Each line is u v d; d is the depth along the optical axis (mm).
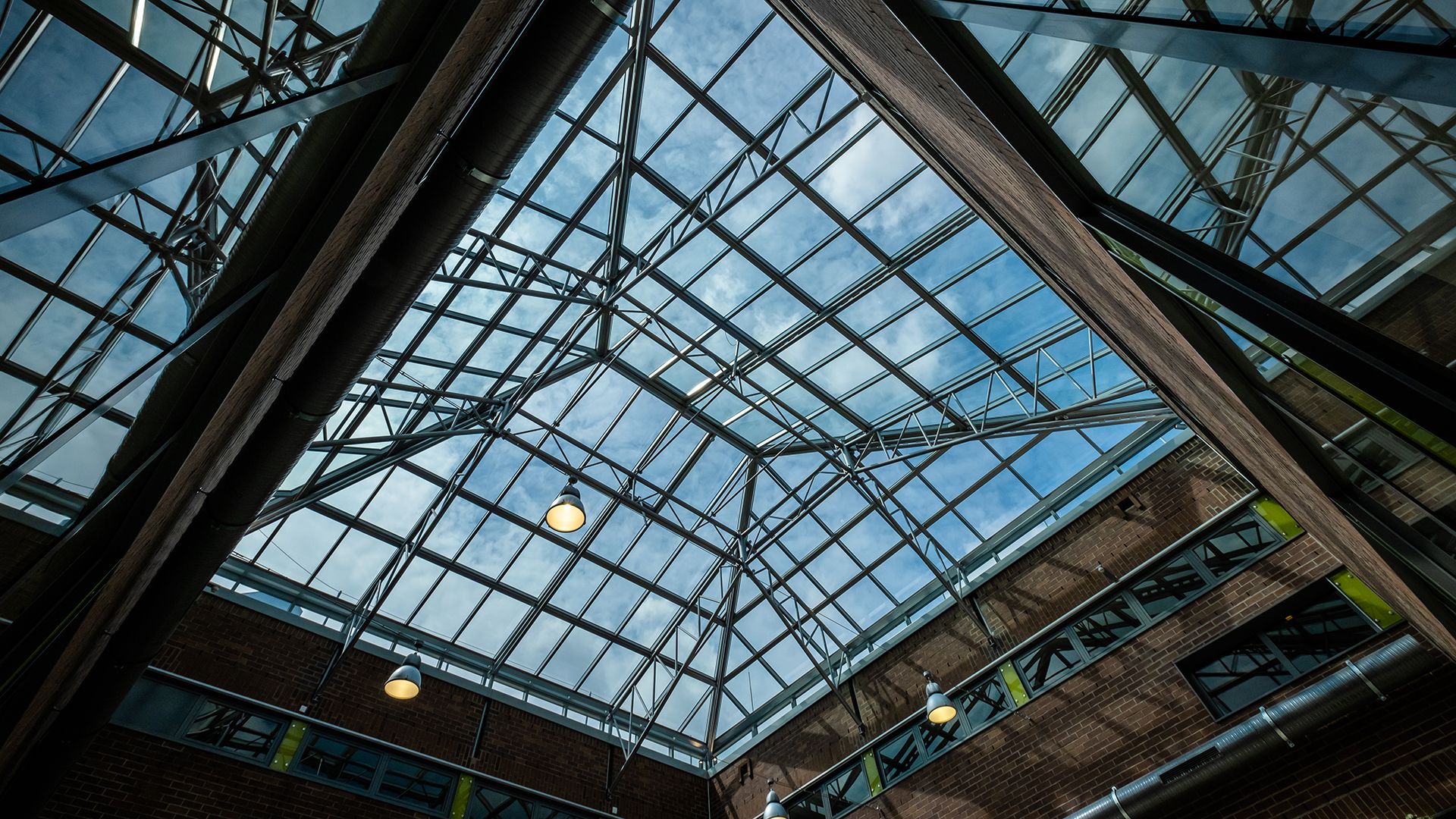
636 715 23094
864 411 19938
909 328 17797
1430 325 2705
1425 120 2178
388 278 9516
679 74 14148
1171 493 17188
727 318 18094
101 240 6641
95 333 7086
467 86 8008
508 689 21188
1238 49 2359
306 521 17703
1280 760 12695
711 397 19859
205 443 9594
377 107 7930
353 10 7348
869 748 19906
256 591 17750
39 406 7043
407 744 17734
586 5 8234
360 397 15930
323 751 16438
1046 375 17891
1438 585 5539
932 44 4664
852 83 8172
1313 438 5254
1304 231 3018
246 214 7961
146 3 5430
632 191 15953
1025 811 15984
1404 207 2545
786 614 21984
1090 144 4250
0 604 9008
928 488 20734
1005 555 20422
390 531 18703
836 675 22312
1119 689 15766
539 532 20172
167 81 5848
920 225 15961
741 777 22594
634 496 20859
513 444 18938
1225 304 3662
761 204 15883
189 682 15133
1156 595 16250
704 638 23031
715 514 21969
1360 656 12789
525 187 14922
